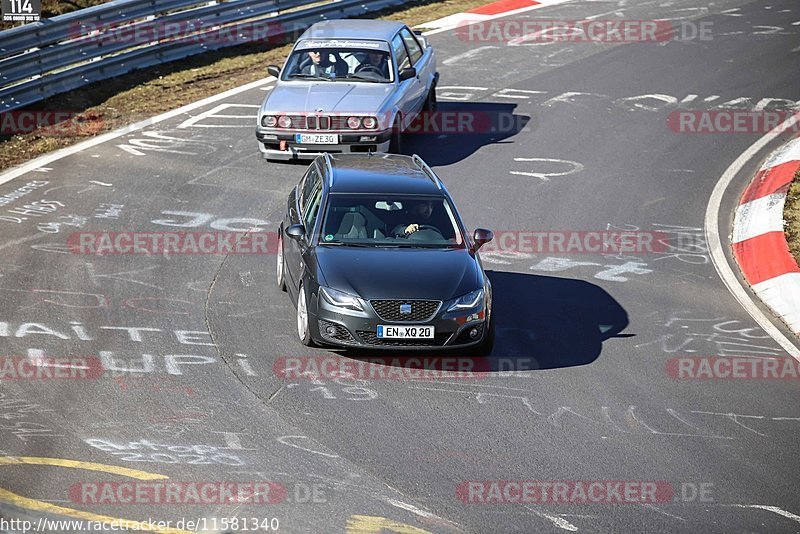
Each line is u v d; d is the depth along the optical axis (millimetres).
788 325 40625
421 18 92062
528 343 37656
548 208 52625
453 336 34688
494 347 37125
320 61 58781
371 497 26594
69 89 66625
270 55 78625
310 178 42406
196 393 32250
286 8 82062
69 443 28734
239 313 38906
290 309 39594
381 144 55094
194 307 39281
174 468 27609
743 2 102438
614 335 38781
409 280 35125
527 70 77938
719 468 29234
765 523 26406
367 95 56219
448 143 62062
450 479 27797
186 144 59750
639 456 29688
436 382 33906
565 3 101000
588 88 73875
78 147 58375
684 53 83688
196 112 65312
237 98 68312
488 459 29016
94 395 31797
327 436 29875
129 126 62312
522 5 99125
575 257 46781
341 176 40000
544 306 41281
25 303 38719
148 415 30656
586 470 28688
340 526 25141
